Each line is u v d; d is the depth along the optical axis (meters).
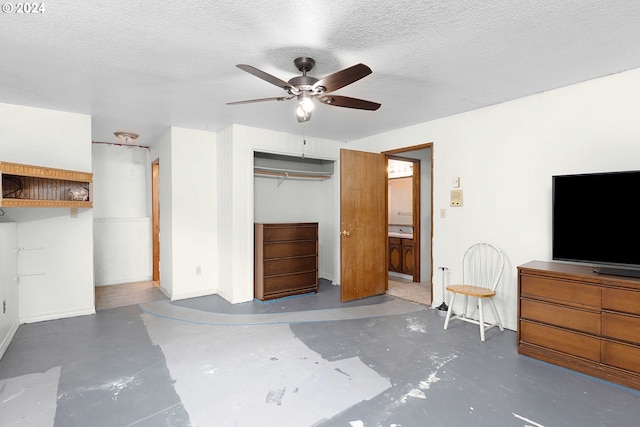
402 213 6.18
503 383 2.28
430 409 1.98
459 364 2.55
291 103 3.32
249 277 4.35
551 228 3.02
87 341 2.99
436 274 3.96
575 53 2.31
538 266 2.72
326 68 2.54
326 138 5.00
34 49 2.21
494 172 3.40
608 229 2.47
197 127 4.35
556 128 2.97
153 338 3.06
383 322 3.50
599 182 2.51
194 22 1.91
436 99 3.25
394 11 1.81
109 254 5.26
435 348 2.85
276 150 4.54
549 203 3.02
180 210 4.38
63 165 3.57
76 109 3.50
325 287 5.06
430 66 2.52
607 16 1.86
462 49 2.26
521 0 1.71
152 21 1.90
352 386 2.24
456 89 2.99
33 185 3.35
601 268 2.54
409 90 3.01
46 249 3.54
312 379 2.33
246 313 3.79
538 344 2.62
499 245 3.37
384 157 4.66
